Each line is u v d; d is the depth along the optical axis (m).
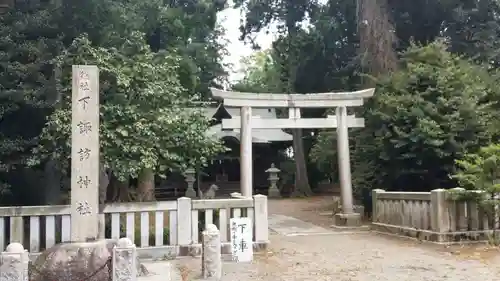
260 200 9.70
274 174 28.59
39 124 11.56
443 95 12.70
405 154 12.53
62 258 6.95
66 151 9.74
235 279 7.29
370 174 14.12
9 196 12.21
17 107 10.84
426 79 13.14
